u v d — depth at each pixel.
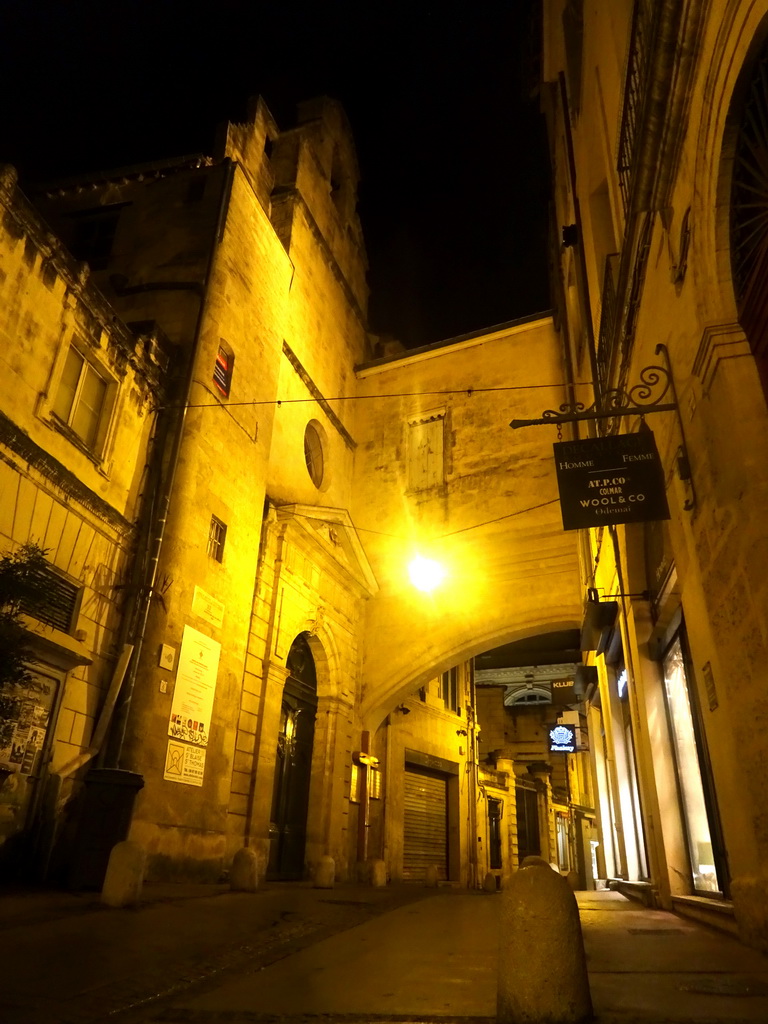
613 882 15.44
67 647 9.14
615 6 8.98
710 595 6.32
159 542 11.09
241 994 4.20
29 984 4.23
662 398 7.25
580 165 13.51
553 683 30.70
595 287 12.05
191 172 15.26
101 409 10.91
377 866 15.34
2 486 8.64
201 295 13.20
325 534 16.59
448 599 18.03
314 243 20.09
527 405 19.16
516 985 3.44
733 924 6.23
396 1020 3.53
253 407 14.38
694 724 8.08
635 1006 3.63
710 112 5.52
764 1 4.52
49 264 9.73
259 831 12.93
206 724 11.61
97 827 8.53
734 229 5.66
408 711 20.44
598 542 13.12
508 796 27.44
